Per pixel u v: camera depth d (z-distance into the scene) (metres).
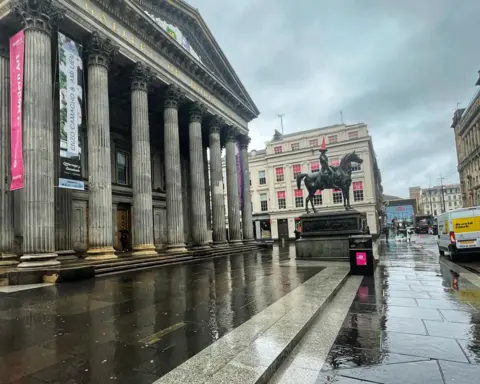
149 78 18.44
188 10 22.78
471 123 53.22
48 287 9.52
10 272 10.25
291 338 4.62
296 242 17.12
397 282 9.86
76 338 4.92
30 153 11.69
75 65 13.62
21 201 14.77
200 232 22.75
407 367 3.98
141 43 18.28
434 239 40.09
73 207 19.53
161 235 27.72
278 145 55.53
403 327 5.55
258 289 8.55
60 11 13.05
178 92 21.08
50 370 3.79
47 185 11.88
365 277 10.88
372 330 5.41
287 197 53.78
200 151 23.61
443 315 6.23
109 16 16.09
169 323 5.64
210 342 4.66
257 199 56.66
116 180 23.78
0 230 13.65
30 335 5.08
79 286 9.68
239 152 31.86
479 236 15.07
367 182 48.75
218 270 13.32
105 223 14.30
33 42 12.16
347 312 6.58
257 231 56.22
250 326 5.21
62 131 12.73
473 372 3.82
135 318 6.00
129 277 11.62
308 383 3.61
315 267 12.99
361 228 17.19
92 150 14.55
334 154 50.81
